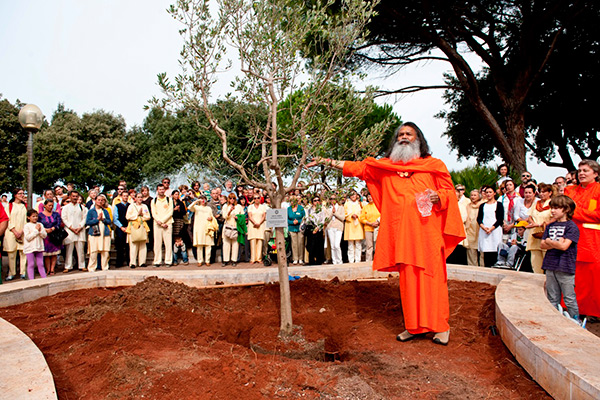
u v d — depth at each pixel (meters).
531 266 8.00
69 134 32.78
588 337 3.11
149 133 34.88
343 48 4.20
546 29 14.89
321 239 10.81
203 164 4.66
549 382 2.75
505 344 3.71
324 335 4.21
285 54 4.17
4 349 2.95
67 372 3.02
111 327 3.82
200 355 3.36
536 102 19.78
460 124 22.34
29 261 8.98
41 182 31.83
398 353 3.73
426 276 4.00
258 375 2.92
